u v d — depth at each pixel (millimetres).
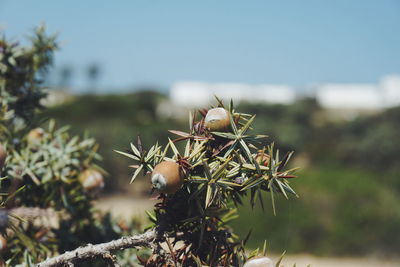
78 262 1441
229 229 1756
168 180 1357
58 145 2102
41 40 2295
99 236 2205
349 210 12297
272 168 1454
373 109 39031
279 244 12070
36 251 1900
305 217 12211
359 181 12859
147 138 19797
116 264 1432
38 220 2064
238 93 42062
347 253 12148
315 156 26688
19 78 2258
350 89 44094
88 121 21500
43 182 1970
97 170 2188
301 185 12547
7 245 1709
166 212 1502
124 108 26672
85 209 2178
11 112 2104
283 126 27641
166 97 33500
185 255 1479
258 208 12070
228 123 1509
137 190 17438
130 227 2295
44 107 2332
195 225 1517
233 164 1480
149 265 1484
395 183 13516
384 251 12172
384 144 24672
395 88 40625
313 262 11438
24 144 2072
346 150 26141
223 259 1502
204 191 1500
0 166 1568
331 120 30422
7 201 1495
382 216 12203
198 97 43000
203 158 1504
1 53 2182
